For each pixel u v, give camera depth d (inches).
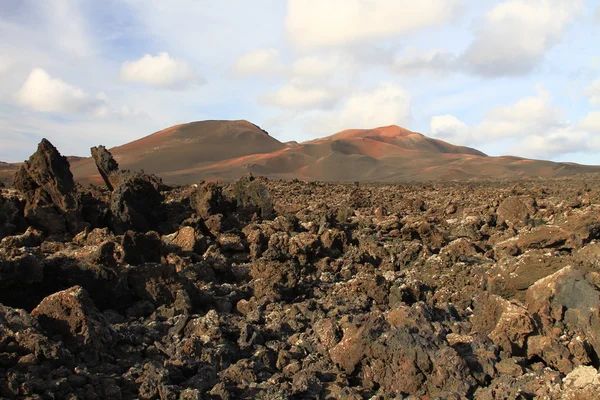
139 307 595.8
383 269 829.2
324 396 411.8
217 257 805.9
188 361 446.9
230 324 539.2
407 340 438.6
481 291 614.5
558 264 588.7
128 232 768.9
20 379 370.0
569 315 499.2
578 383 387.9
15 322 442.6
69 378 391.5
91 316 469.4
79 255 667.4
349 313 584.4
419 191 2405.3
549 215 1225.4
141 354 472.1
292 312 576.4
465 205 1562.5
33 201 938.1
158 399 396.8
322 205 1562.5
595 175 4114.2
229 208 1201.4
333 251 890.7
